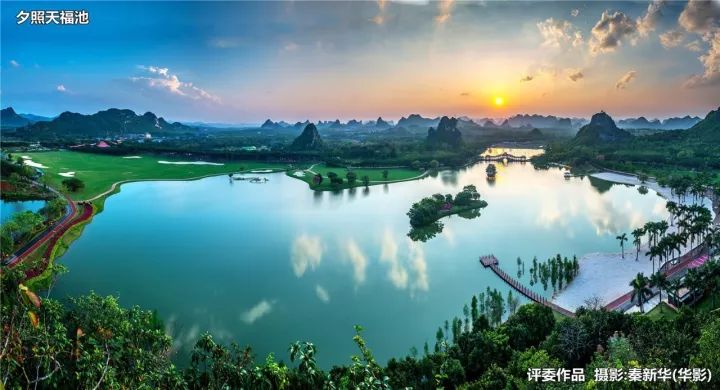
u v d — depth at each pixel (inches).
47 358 1665.8
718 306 3250.5
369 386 1466.5
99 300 2266.2
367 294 3973.9
